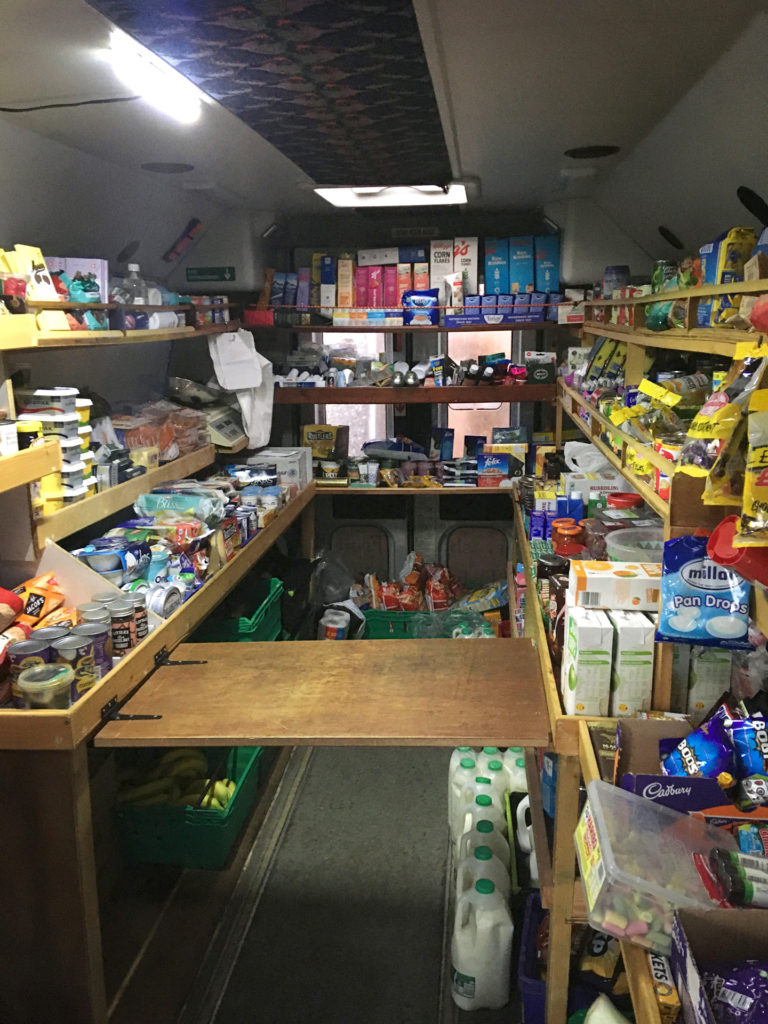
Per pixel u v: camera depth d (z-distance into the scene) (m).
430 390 4.46
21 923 1.97
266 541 3.49
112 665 2.11
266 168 3.20
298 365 4.68
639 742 1.53
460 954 2.27
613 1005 1.72
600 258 4.17
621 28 1.69
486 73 2.01
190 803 2.76
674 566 1.48
